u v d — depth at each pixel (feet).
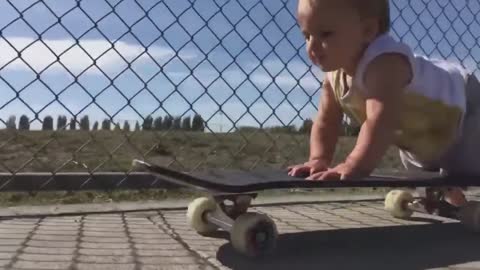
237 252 2.12
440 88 2.38
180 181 2.09
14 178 2.94
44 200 3.04
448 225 2.69
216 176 2.13
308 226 2.64
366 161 2.16
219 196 2.19
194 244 2.24
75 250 2.10
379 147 2.17
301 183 2.02
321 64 2.23
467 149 2.52
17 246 2.13
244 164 3.51
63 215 2.73
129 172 3.17
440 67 2.45
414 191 2.93
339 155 2.73
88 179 3.07
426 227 2.65
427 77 2.35
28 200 3.02
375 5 2.18
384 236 2.46
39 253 2.04
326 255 2.13
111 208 2.89
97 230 2.44
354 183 2.10
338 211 3.07
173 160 3.35
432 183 2.31
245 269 1.94
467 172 2.55
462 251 2.23
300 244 2.28
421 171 2.64
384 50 2.18
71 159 3.19
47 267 1.88
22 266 1.88
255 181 1.99
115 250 2.12
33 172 3.01
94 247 2.15
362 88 2.23
